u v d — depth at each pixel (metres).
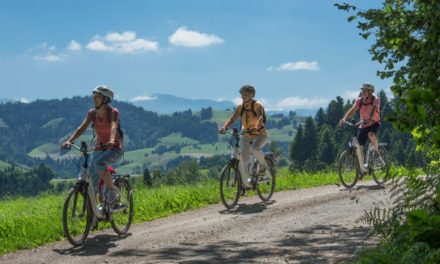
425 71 4.47
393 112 2.46
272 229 9.34
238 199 12.38
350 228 8.81
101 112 9.29
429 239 1.75
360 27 5.25
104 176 9.20
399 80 4.88
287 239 8.40
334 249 7.34
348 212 10.45
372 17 5.12
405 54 4.88
